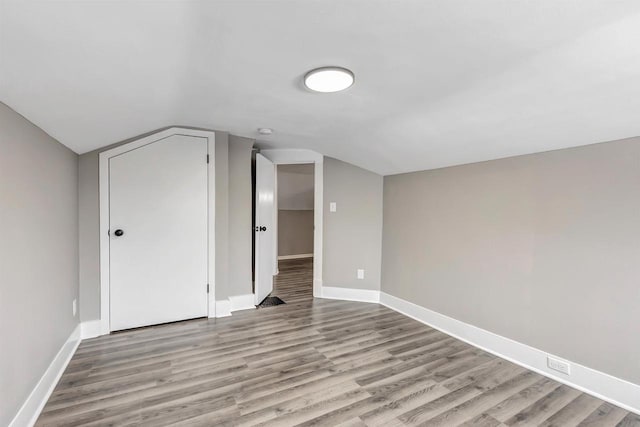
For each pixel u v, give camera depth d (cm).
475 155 260
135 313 291
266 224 398
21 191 158
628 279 186
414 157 298
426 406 186
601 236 196
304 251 711
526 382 214
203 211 316
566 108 169
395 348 263
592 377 200
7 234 144
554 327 220
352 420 173
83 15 97
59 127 192
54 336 203
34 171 174
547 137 205
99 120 206
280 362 236
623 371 188
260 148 401
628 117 166
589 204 202
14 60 113
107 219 277
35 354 173
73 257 250
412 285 340
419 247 332
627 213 186
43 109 161
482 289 268
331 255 403
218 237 326
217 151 321
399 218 358
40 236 182
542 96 162
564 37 117
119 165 280
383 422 172
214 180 320
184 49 131
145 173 290
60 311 216
